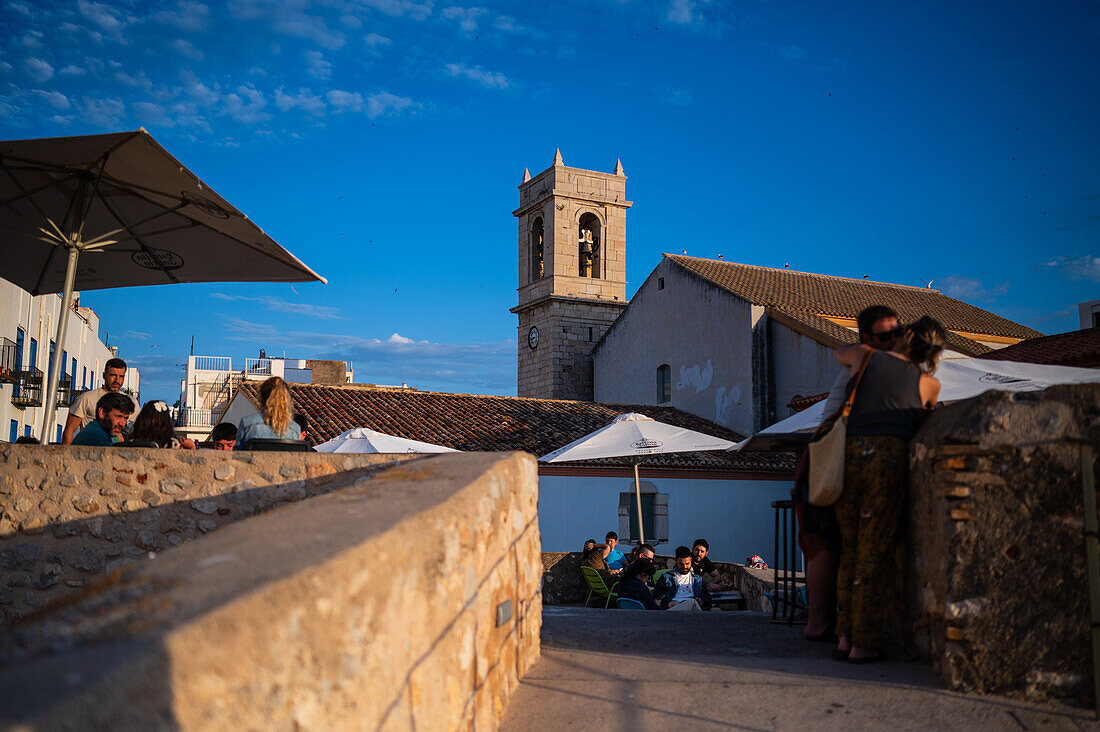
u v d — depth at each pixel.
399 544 2.29
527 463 4.61
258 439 5.93
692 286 30.80
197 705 1.46
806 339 26.03
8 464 5.38
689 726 3.29
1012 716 3.25
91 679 1.34
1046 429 3.49
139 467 5.44
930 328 4.42
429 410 24.89
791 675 3.88
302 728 1.73
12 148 5.64
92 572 5.35
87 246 6.17
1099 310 25.34
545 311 38.81
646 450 14.52
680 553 11.72
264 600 1.66
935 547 3.79
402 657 2.28
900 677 3.77
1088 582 3.40
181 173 5.68
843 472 4.13
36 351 30.00
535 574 4.63
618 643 4.96
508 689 3.71
